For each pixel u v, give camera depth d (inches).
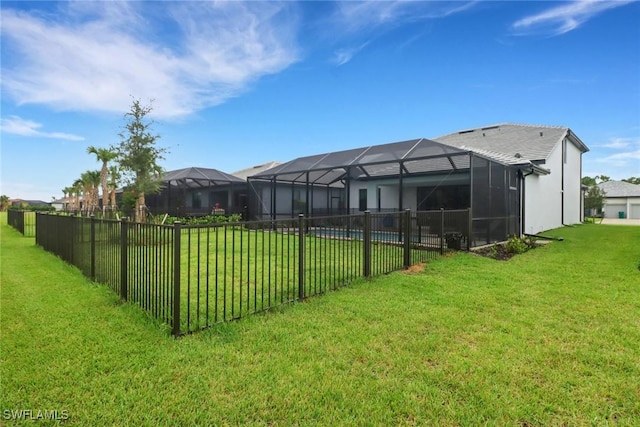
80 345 121.1
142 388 96.1
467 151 351.9
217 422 83.7
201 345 122.2
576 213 893.2
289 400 92.0
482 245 366.6
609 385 100.3
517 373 106.4
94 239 217.8
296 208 741.3
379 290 196.4
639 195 1380.4
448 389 98.2
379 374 105.7
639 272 240.8
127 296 173.5
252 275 237.9
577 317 153.4
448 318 151.3
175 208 807.1
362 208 733.9
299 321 147.1
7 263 274.7
